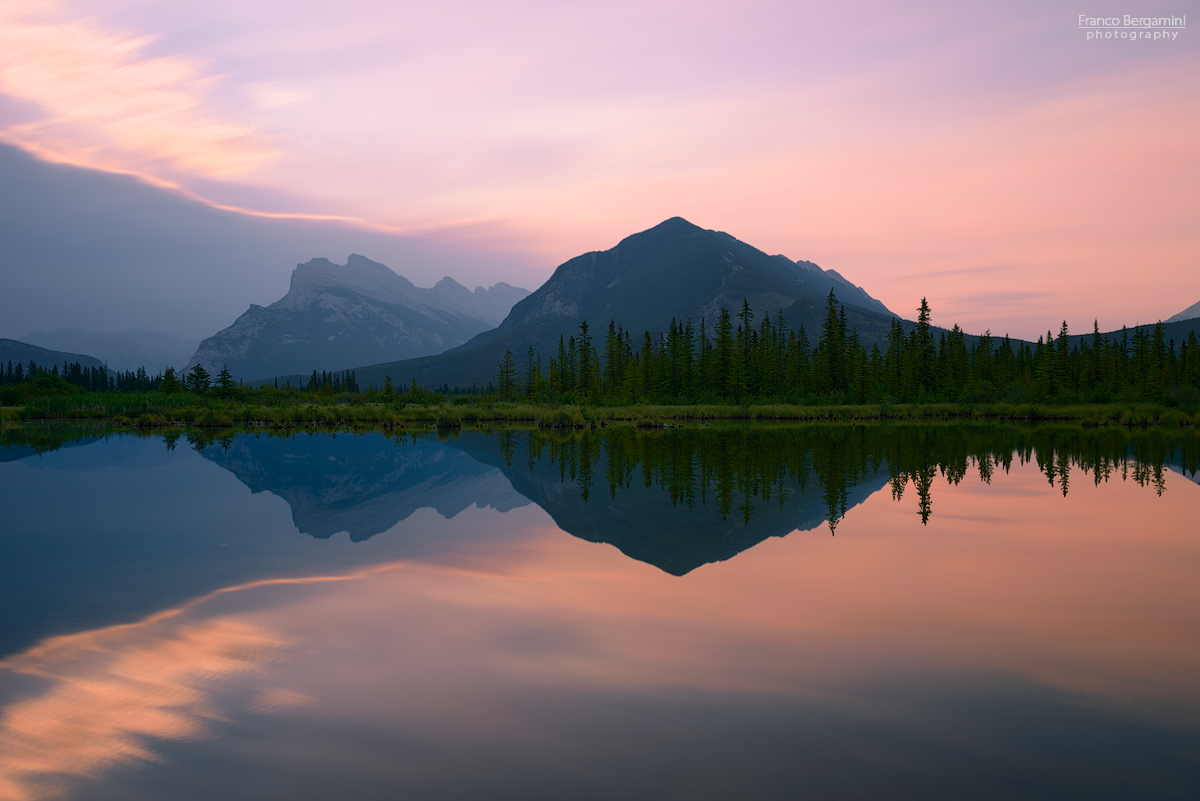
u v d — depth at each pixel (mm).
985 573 12367
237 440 51781
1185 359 115938
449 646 8656
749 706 7031
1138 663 8211
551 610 10102
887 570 12578
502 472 28625
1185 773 5793
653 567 12742
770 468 29625
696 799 5402
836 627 9422
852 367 114812
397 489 23406
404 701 7148
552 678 7707
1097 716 6848
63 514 18438
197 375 142375
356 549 14148
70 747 6281
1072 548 14445
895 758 6035
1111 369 112812
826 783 5633
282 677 7734
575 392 119875
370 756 6098
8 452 39844
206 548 14234
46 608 10133
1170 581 11898
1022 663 8195
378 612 9992
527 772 5805
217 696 7273
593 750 6148
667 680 7660
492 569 12523
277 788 5617
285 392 142250
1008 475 27000
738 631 9242
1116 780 5695
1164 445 43062
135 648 8578
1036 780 5695
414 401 129125
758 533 15898
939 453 36938
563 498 21281
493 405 107375
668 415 88438
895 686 7535
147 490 23266
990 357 121062
